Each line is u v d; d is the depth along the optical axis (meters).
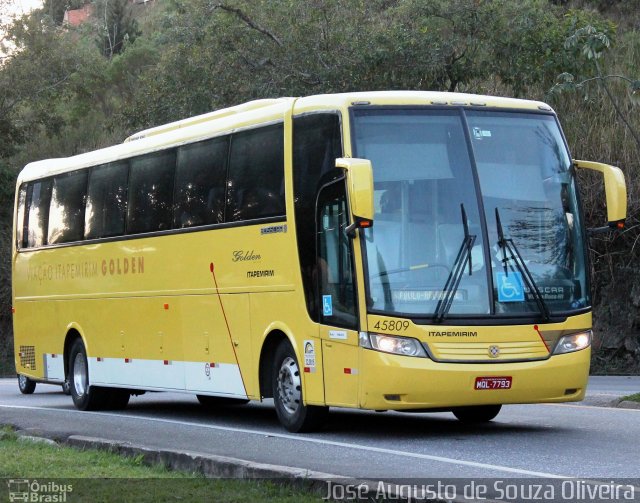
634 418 15.16
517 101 13.75
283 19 34.06
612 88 33.28
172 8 40.06
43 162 22.52
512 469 10.21
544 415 15.96
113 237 18.70
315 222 13.39
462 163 13.04
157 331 17.31
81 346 19.89
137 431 14.77
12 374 43.28
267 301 14.35
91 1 90.75
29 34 49.97
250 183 14.87
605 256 30.67
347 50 32.72
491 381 12.39
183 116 35.12
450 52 32.66
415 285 12.50
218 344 15.59
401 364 12.28
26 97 49.81
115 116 40.22
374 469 10.30
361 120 12.98
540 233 13.09
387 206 12.71
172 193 16.98
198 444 12.79
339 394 12.92
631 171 31.05
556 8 36.41
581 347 13.02
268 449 12.16
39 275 21.67
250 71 34.25
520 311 12.70
